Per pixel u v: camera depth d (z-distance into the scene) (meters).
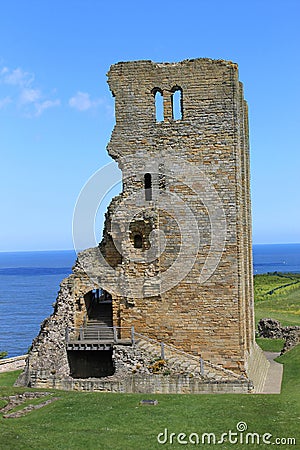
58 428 23.70
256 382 34.59
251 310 41.56
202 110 35.78
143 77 36.47
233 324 34.84
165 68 36.19
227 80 35.53
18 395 29.91
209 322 35.12
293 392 32.09
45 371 32.50
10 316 141.75
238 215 35.28
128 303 35.94
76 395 29.08
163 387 31.45
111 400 27.75
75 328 36.19
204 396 28.50
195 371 32.38
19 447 20.88
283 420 23.73
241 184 37.28
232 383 30.73
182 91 36.00
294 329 50.16
